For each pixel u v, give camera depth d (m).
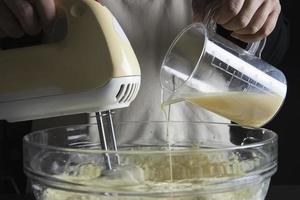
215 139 0.83
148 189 0.59
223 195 0.61
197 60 0.72
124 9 1.08
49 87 0.64
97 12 0.63
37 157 0.64
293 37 1.57
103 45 0.62
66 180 0.61
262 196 0.67
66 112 0.66
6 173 1.38
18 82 0.65
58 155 0.63
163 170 0.63
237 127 0.79
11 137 1.38
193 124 0.86
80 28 0.63
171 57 0.73
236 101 0.74
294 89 1.59
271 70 0.78
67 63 0.63
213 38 0.74
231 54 0.75
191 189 0.59
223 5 0.79
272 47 1.17
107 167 0.62
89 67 0.62
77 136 0.77
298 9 1.56
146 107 1.07
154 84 1.07
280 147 1.61
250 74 0.75
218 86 0.74
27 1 0.67
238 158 0.63
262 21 0.83
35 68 0.65
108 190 0.59
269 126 1.61
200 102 0.73
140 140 0.87
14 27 0.70
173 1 1.08
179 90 0.72
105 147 0.69
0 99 0.66
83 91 0.62
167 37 1.08
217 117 1.07
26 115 0.67
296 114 1.59
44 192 0.65
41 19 0.67
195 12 0.85
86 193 0.60
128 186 0.60
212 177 0.62
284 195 0.81
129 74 0.62
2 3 0.69
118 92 0.62
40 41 0.79
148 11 1.08
